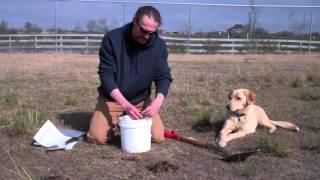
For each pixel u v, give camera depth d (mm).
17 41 24625
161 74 5734
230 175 4766
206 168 4945
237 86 10812
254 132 6312
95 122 5691
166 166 4930
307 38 25328
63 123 6867
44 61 18359
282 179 4711
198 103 8344
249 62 18906
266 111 7781
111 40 5582
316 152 5531
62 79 11930
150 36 5480
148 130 5406
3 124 6594
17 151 5465
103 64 5594
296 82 10883
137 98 5844
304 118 7289
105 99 5746
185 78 12336
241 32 24969
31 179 4500
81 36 24609
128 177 4684
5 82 11164
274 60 20031
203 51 24672
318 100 8883
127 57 5613
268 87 10727
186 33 24484
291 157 5340
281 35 25141
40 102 8383
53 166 4977
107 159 5184
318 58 21250
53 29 24703
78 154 5355
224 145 5734
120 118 5430
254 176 4754
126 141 5387
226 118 6332
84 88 10102
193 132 6477
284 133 6359
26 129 6156
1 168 4902
